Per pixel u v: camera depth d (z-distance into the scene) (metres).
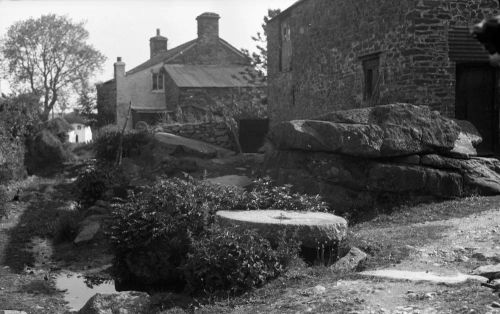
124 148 21.66
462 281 7.11
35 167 23.47
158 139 21.31
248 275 8.07
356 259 8.76
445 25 14.13
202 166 19.08
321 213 9.90
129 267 9.97
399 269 8.08
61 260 11.73
